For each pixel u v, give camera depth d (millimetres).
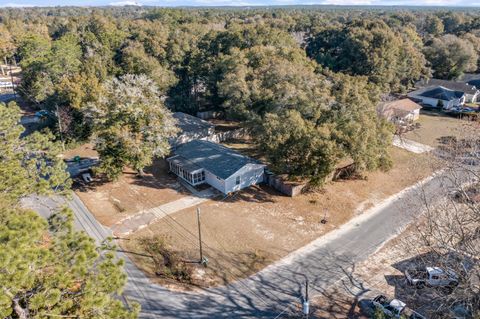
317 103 33062
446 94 56719
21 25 101500
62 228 12430
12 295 9289
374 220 26594
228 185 30312
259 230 25359
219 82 45938
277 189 31266
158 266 21641
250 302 18953
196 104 54219
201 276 20859
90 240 11859
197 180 32062
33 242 10789
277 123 30016
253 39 56438
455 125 48344
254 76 42625
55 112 40594
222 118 52938
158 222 26266
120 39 67000
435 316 17375
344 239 24391
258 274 21078
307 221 26531
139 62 51531
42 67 52250
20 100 60844
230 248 23422
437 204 24859
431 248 16609
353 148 28266
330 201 29375
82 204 28594
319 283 20359
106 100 31359
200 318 17859
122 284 11305
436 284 19344
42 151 21875
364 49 58094
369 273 21172
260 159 37500
